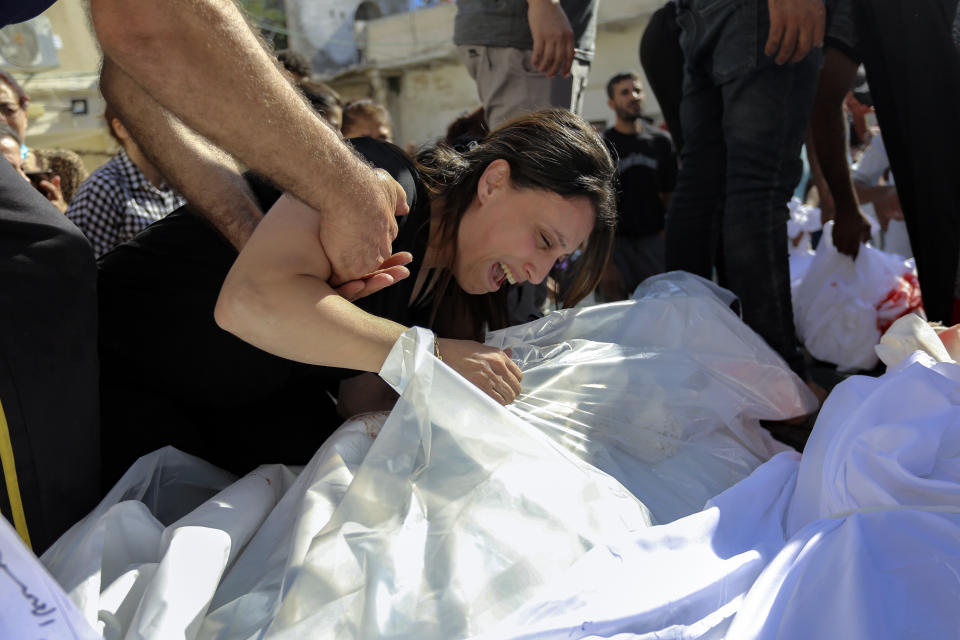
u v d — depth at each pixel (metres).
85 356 1.40
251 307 1.31
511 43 2.74
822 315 3.03
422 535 1.22
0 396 1.27
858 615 1.06
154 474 1.55
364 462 1.29
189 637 1.07
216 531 1.23
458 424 1.34
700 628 1.09
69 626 0.84
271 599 1.16
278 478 1.60
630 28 9.30
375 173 1.34
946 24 2.07
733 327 1.87
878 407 1.42
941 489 1.26
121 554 1.27
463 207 1.71
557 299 2.36
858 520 1.22
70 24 6.02
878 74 2.23
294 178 1.17
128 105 1.49
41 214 1.34
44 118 8.30
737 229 2.27
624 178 4.58
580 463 1.44
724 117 2.32
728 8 2.22
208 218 1.59
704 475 1.65
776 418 1.90
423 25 9.22
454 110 10.39
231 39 1.03
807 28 2.09
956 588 1.12
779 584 1.12
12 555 0.79
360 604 1.10
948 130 2.12
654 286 2.11
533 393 1.67
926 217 2.21
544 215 1.64
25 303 1.30
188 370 1.67
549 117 1.71
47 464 1.34
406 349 1.33
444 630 1.08
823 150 2.93
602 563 1.15
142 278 1.67
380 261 1.36
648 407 1.68
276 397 1.85
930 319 2.27
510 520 1.25
